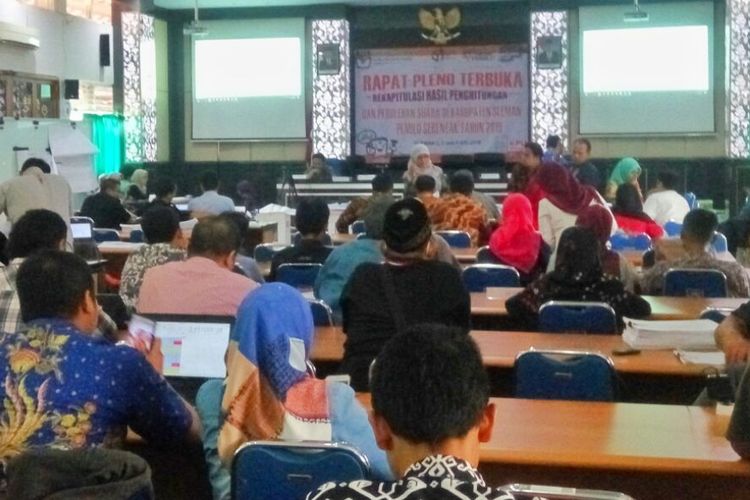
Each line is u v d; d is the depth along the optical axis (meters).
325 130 16.52
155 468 3.49
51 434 2.45
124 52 15.84
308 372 2.93
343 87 16.41
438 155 16.48
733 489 2.97
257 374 2.65
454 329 1.64
